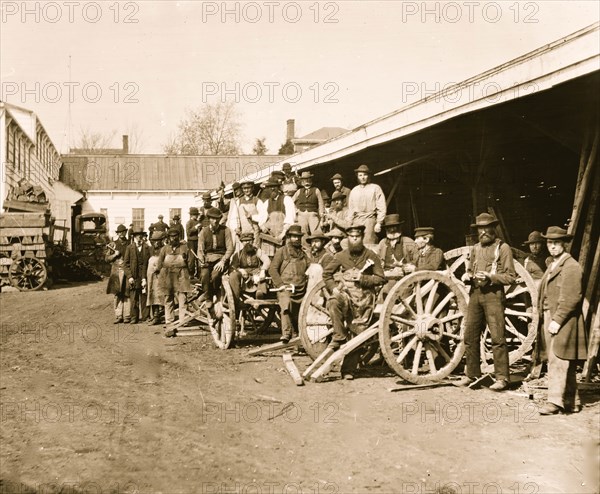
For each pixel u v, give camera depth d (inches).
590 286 300.2
